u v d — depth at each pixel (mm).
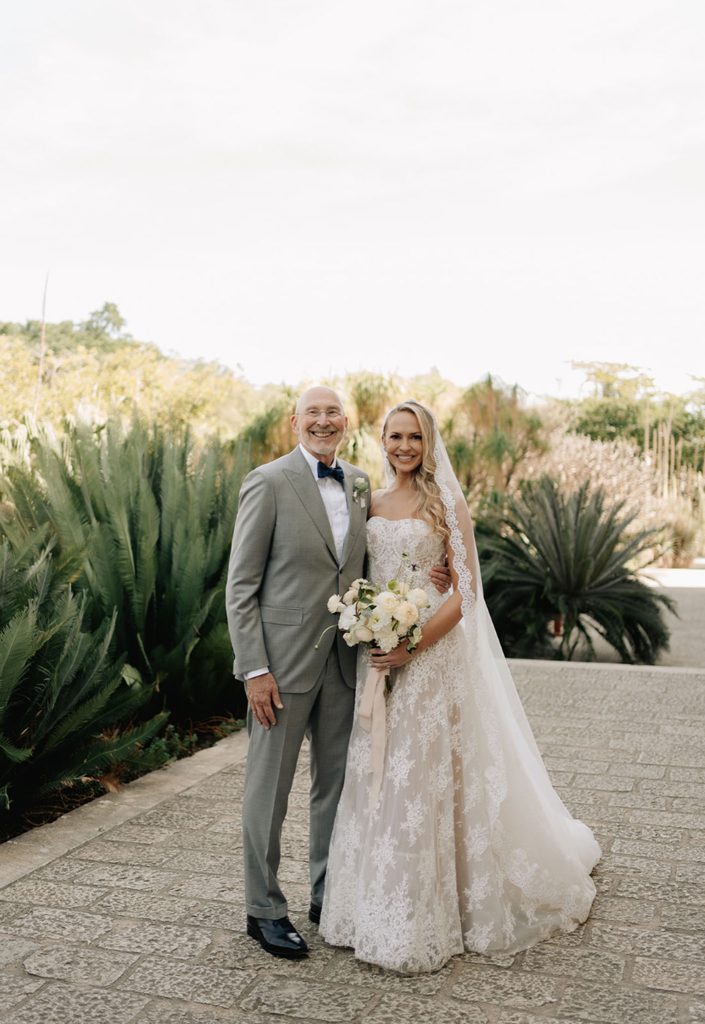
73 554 5160
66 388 18859
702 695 7266
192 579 6086
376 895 3039
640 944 3166
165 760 5434
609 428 32125
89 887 3635
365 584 3074
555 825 3461
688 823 4332
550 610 9656
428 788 3102
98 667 4727
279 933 3088
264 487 3125
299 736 3158
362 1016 2717
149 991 2854
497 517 10570
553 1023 2672
